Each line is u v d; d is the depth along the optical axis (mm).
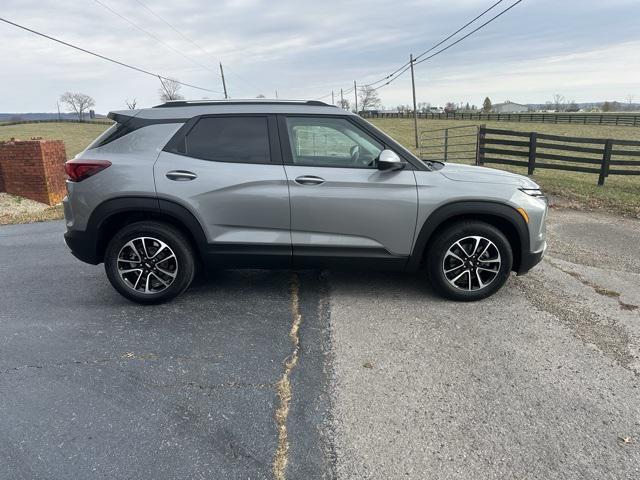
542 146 11641
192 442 2400
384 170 3785
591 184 10977
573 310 3957
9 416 2607
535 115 51875
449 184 3840
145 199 3795
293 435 2451
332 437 2436
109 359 3201
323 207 3805
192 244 4039
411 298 4176
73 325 3721
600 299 4211
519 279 4699
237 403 2715
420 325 3666
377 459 2287
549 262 5348
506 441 2404
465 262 3980
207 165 3832
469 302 4090
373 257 3947
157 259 3961
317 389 2846
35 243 6613
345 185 3793
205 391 2830
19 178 9961
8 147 9836
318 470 2215
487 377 2965
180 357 3217
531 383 2902
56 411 2650
